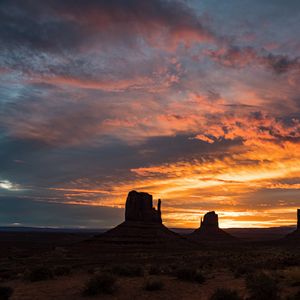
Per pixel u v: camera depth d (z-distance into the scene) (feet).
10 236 634.02
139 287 72.79
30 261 208.64
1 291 62.85
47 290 71.15
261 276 60.39
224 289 56.03
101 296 63.26
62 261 199.62
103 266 145.38
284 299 55.57
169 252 284.00
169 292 68.03
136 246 315.78
